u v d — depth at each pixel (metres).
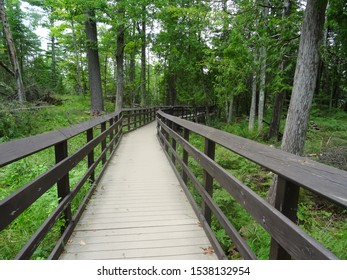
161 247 2.44
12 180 4.54
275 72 6.98
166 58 18.75
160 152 7.17
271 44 5.63
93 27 13.43
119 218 3.06
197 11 10.12
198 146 8.84
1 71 17.19
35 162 5.64
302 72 4.28
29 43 22.97
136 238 2.60
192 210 3.33
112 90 29.77
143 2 11.80
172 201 3.64
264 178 5.83
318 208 4.38
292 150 4.45
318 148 8.04
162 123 7.34
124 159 6.28
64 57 30.31
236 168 6.66
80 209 3.06
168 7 13.37
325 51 5.25
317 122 13.02
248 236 3.16
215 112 23.64
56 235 2.58
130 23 12.71
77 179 4.27
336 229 3.64
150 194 3.92
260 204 1.40
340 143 8.48
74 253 2.31
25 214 2.94
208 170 2.48
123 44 14.05
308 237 1.00
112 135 6.69
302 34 4.27
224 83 12.32
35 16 25.75
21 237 2.53
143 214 3.19
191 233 2.72
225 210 4.05
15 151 1.47
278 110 10.76
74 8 12.28
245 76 10.38
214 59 12.22
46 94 15.41
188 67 16.23
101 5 11.62
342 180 0.98
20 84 11.83
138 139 9.34
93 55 13.72
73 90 28.06
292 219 1.26
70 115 12.12
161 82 25.97
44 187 1.81
